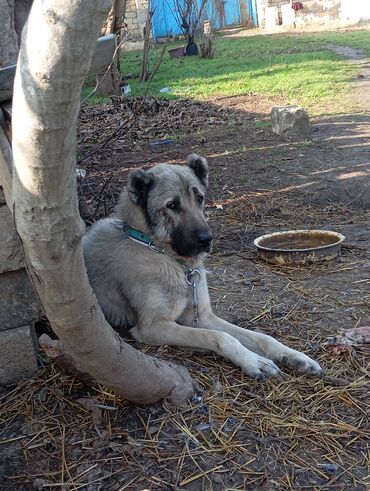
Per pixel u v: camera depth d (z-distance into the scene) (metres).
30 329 1.50
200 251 1.60
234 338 1.53
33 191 0.84
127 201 1.68
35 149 0.80
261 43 10.98
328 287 2.00
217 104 5.77
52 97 0.75
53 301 0.99
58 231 0.89
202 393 1.41
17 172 0.84
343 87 6.13
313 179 3.28
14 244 1.41
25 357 1.51
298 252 2.18
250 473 1.19
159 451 1.24
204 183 1.74
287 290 1.99
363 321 1.76
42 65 0.73
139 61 9.55
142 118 5.15
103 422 1.33
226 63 8.66
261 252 2.26
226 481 1.17
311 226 2.69
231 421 1.32
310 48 9.69
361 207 2.91
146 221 1.62
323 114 4.93
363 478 1.18
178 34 12.39
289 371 1.52
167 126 4.93
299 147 3.97
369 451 1.25
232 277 2.12
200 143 4.33
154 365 1.30
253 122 4.88
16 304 1.47
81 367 1.21
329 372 1.51
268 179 3.37
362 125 4.43
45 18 0.71
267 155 3.86
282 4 14.06
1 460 1.27
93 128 4.79
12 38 1.63
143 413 1.33
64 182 0.85
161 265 1.60
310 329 1.73
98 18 0.73
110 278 1.65
